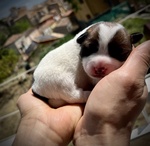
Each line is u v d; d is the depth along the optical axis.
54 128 0.14
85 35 0.14
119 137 0.12
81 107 0.15
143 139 0.23
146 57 0.12
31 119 0.15
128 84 0.12
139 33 0.14
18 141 0.14
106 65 0.12
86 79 0.15
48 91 0.15
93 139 0.12
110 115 0.12
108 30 0.13
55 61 0.15
